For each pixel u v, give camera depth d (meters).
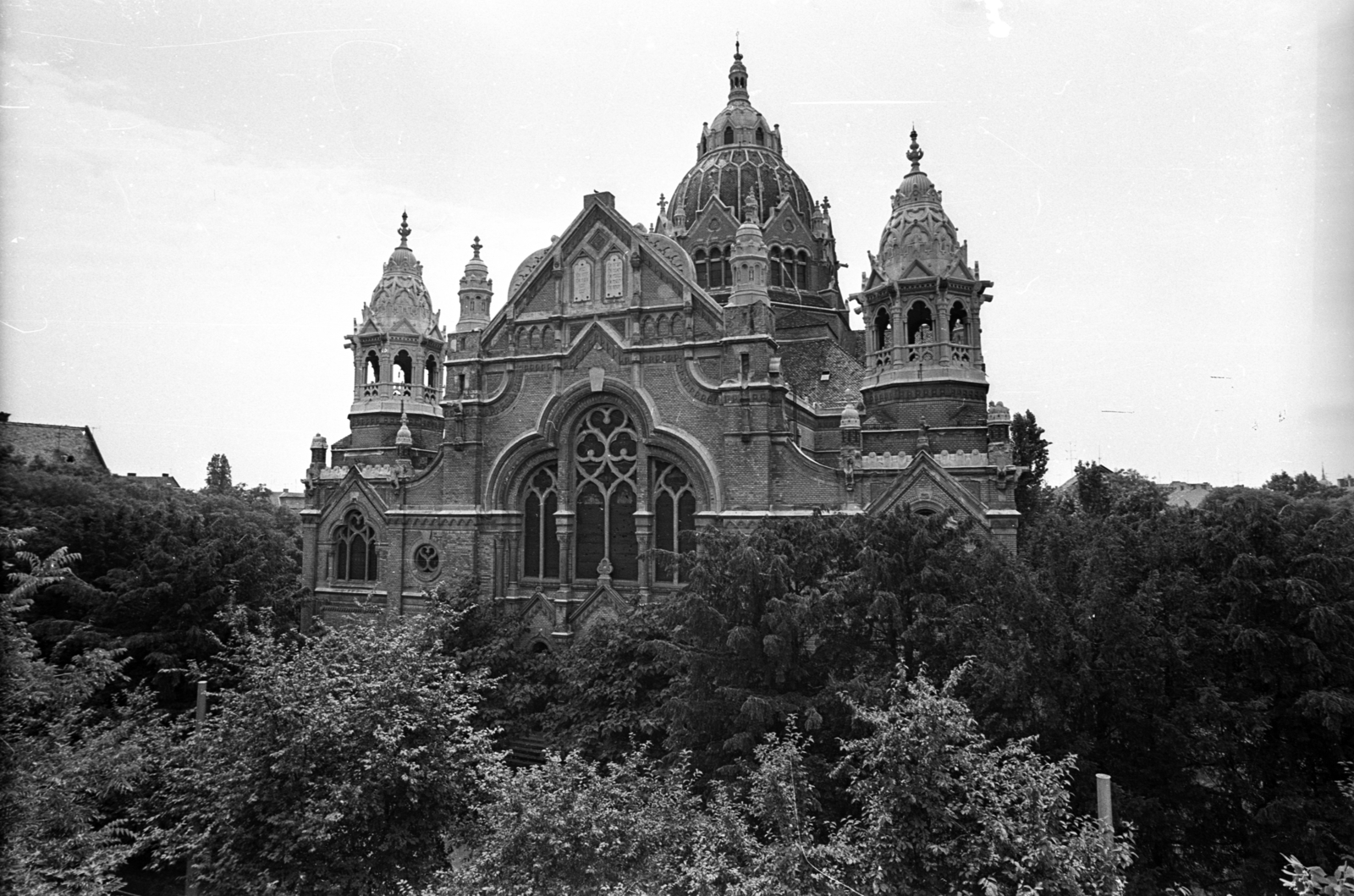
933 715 16.20
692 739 24.56
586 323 40.25
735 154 59.16
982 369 40.94
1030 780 15.75
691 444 37.16
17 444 66.81
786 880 15.11
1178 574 22.66
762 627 24.56
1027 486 58.41
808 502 35.44
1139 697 21.64
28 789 18.55
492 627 38.62
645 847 17.70
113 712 34.34
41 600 40.78
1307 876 11.91
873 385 41.31
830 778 19.41
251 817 19.92
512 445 40.78
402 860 20.16
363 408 56.53
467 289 42.41
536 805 17.67
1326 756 21.34
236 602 39.34
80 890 18.55
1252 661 21.70
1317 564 21.44
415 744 21.05
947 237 40.78
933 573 24.03
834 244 61.44
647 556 34.47
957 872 15.41
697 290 38.00
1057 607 21.97
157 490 70.50
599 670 31.69
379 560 45.12
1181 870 21.80
